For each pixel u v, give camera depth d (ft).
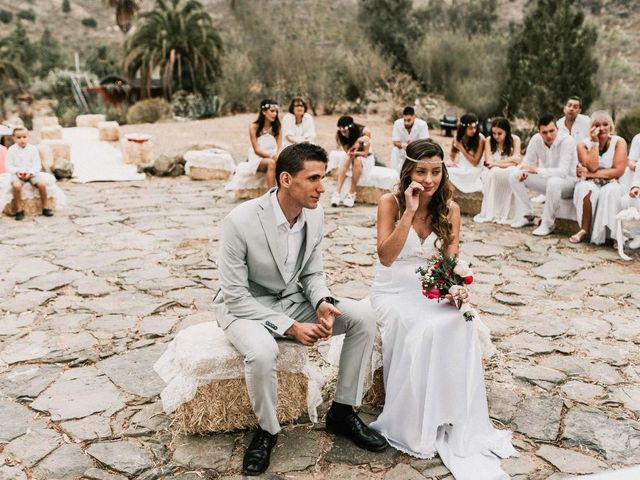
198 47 99.14
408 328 10.59
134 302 16.79
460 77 68.03
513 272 19.42
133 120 72.43
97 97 114.32
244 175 28.81
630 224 24.35
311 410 10.96
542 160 24.11
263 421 10.03
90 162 41.09
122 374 12.88
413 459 10.20
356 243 22.41
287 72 73.82
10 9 318.24
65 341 14.42
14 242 22.39
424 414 10.17
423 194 11.44
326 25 94.68
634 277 18.92
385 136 51.57
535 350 14.05
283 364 10.49
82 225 24.85
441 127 52.29
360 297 17.30
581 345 14.34
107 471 9.77
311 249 10.79
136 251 21.36
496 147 26.30
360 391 10.59
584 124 24.98
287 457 10.19
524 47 54.49
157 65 100.07
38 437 10.66
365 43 80.43
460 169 27.02
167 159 37.52
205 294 17.44
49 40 239.71
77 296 17.22
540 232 23.54
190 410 10.57
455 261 10.90
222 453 10.27
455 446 10.23
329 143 48.62
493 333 14.94
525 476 9.68
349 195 28.14
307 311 11.00
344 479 9.64
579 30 51.24
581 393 12.21
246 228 10.21
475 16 94.32
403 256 11.73
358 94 71.15
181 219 25.81
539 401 11.91
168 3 99.91
